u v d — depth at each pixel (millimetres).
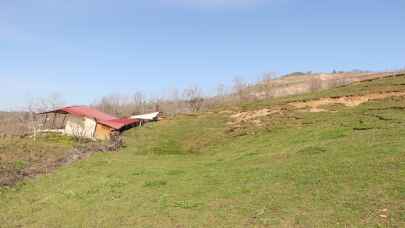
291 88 109500
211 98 93375
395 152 16594
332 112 36250
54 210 15617
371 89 41406
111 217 13680
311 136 26469
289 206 12227
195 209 13453
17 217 15086
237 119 44812
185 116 55500
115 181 19859
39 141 42156
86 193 17906
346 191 12680
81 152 33531
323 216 10953
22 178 22703
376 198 11602
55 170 25547
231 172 18891
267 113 43000
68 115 54125
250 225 11117
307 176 15172
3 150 32969
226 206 13250
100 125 52594
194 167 22766
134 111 93875
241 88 93375
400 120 26203
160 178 19750
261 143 29344
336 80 92500
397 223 9766
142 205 14797
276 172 16750
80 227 12938
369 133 22969
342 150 19141
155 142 40281
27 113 71312
